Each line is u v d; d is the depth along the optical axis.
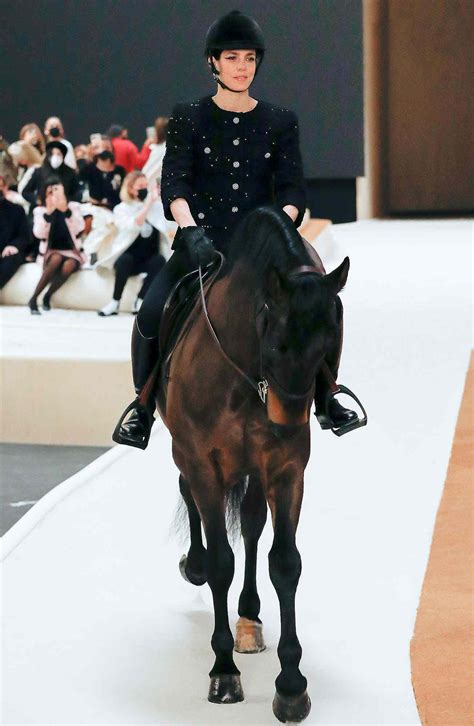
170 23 35.06
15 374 15.94
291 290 5.85
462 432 13.57
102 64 35.62
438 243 31.33
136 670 7.66
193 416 6.98
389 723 6.78
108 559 9.81
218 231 7.77
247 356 6.58
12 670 7.67
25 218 22.34
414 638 7.98
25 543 10.26
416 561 9.45
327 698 7.12
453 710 6.90
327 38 34.59
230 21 7.49
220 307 6.89
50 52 35.88
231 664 7.23
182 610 8.71
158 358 8.02
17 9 35.78
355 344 18.42
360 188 36.84
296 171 7.71
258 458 6.88
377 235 33.53
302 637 8.06
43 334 18.45
